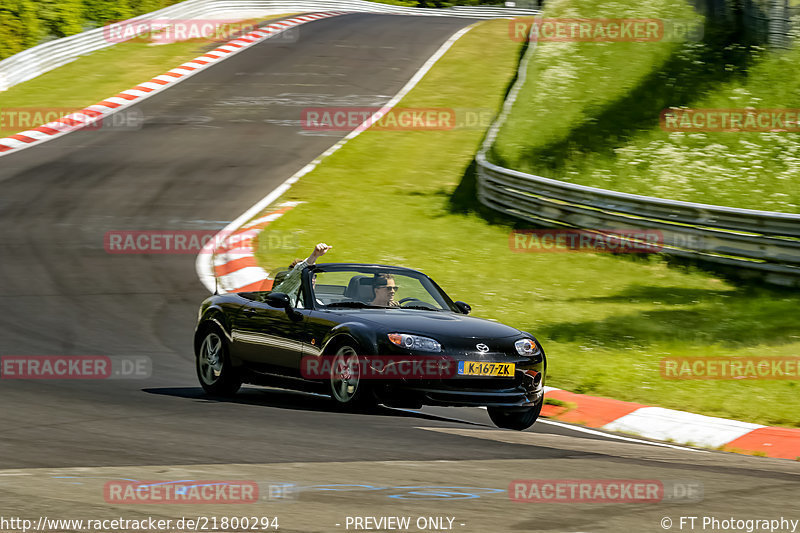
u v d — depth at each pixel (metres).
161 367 39.19
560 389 37.81
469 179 91.19
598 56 109.88
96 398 31.59
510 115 99.94
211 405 31.03
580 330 48.06
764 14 105.25
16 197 80.25
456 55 146.12
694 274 62.53
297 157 97.31
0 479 19.27
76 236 68.44
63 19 143.12
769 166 83.00
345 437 25.41
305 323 31.28
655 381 38.59
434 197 84.88
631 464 23.86
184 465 21.22
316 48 149.88
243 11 174.38
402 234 72.31
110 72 132.62
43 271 58.44
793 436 30.83
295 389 31.78
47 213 75.31
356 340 29.34
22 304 50.25
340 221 75.31
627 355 43.38
